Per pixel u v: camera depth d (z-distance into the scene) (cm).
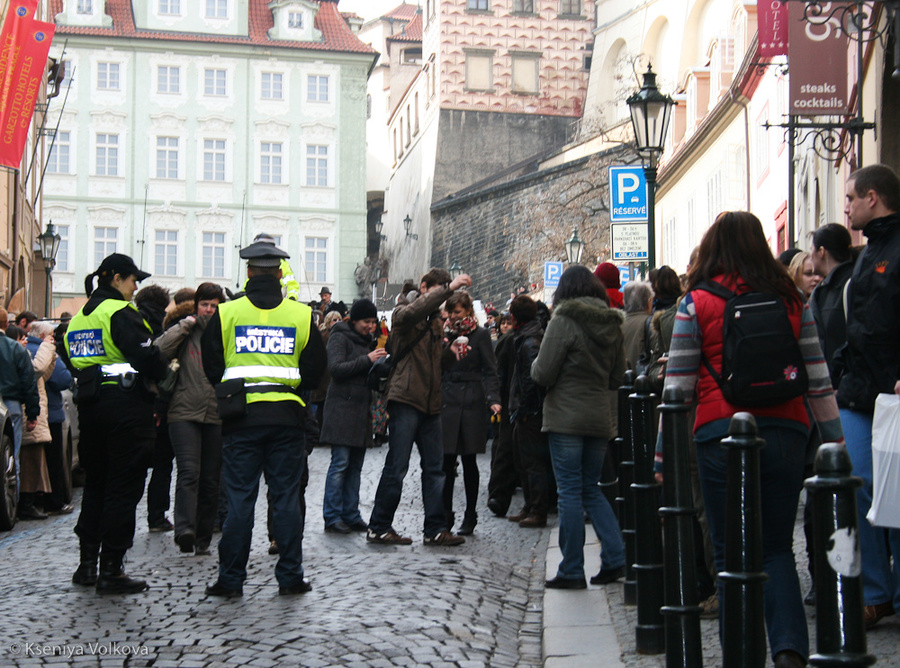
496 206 5997
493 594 788
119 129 5894
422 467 1016
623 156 4600
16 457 1166
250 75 5994
